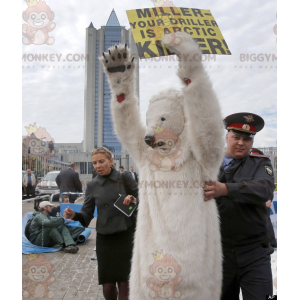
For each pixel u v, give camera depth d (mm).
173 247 2004
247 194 2150
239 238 2367
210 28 2307
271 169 2385
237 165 2471
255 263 2316
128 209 2666
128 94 2363
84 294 3250
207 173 2113
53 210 4066
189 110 2021
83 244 5207
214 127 2002
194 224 2018
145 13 2285
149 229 2141
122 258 2686
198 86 1968
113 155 2803
